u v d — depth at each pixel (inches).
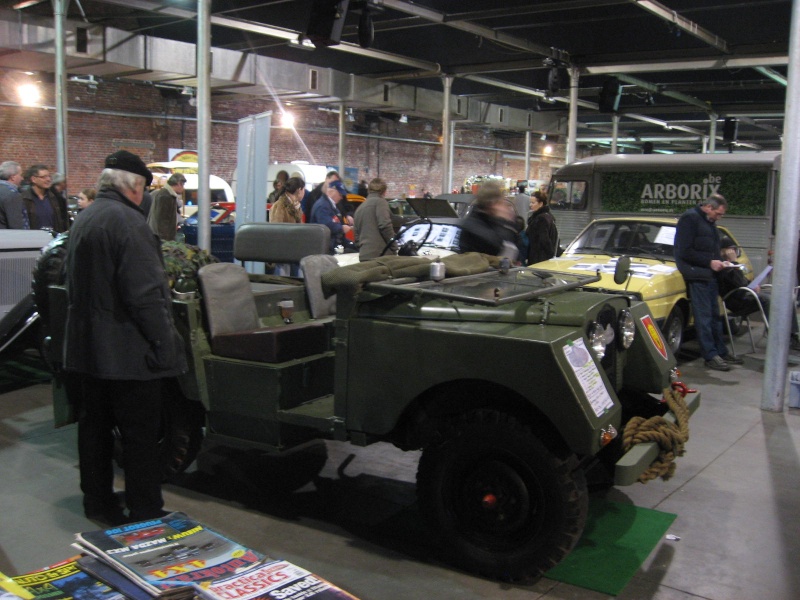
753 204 409.7
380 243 303.4
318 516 154.9
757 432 214.8
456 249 315.9
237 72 571.5
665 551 141.4
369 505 160.9
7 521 148.6
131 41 510.6
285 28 543.2
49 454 186.4
